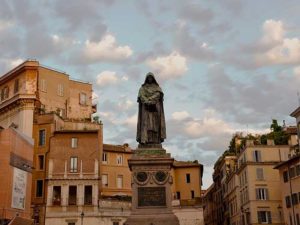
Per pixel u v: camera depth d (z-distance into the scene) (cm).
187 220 7006
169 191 2184
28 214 5862
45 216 6488
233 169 8362
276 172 6981
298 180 5969
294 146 6819
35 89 7231
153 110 2392
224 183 9631
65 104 8250
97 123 7756
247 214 7075
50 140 6912
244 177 7275
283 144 7562
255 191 6912
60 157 6819
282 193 6494
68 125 7506
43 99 7869
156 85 2456
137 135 2386
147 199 2173
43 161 6900
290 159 6109
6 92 7694
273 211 6831
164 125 2384
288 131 7906
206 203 12862
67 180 6669
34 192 6744
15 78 7550
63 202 6562
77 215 6506
